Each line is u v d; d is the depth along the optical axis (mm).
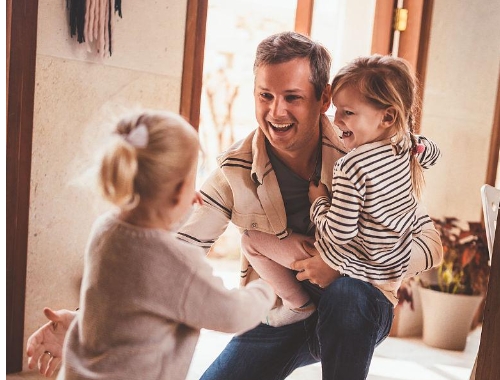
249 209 1841
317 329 1806
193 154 1433
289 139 1746
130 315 1371
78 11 2672
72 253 2842
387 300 1811
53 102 2674
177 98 3004
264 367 1948
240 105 5398
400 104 1699
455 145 3854
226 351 1982
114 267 1380
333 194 1701
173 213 1438
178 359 1435
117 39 2781
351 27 3324
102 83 2777
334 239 1679
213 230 1862
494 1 3822
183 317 1397
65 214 2789
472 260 3680
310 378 2984
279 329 1935
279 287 1872
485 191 2330
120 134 1417
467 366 3387
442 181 3846
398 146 1746
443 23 3633
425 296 3727
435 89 3701
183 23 2971
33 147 2660
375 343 1812
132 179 1377
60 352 1592
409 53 3529
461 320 3633
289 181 1861
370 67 1712
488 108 3918
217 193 1853
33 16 2568
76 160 2762
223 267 5105
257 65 1747
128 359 1359
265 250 1857
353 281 1759
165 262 1377
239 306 1443
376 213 1700
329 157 1828
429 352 3566
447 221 3777
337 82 1736
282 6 5457
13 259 2646
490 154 3963
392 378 3094
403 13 3502
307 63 1707
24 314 2725
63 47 2668
